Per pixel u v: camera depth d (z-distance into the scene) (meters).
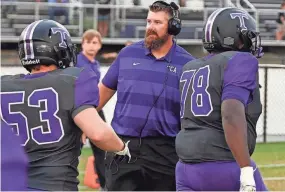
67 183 10.30
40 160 10.27
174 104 14.57
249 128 11.08
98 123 10.23
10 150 7.00
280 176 21.02
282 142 28.45
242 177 10.32
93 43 25.12
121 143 10.54
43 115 10.29
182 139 11.30
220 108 10.94
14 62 46.56
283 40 47.53
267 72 29.78
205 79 11.11
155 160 14.59
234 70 10.79
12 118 10.38
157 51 14.65
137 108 14.54
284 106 29.84
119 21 49.81
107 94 15.24
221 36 11.38
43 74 10.54
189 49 49.94
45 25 10.75
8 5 49.53
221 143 10.94
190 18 50.59
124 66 14.79
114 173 14.71
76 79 10.41
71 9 48.75
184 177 11.28
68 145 10.37
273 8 52.03
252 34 11.46
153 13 14.59
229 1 49.56
